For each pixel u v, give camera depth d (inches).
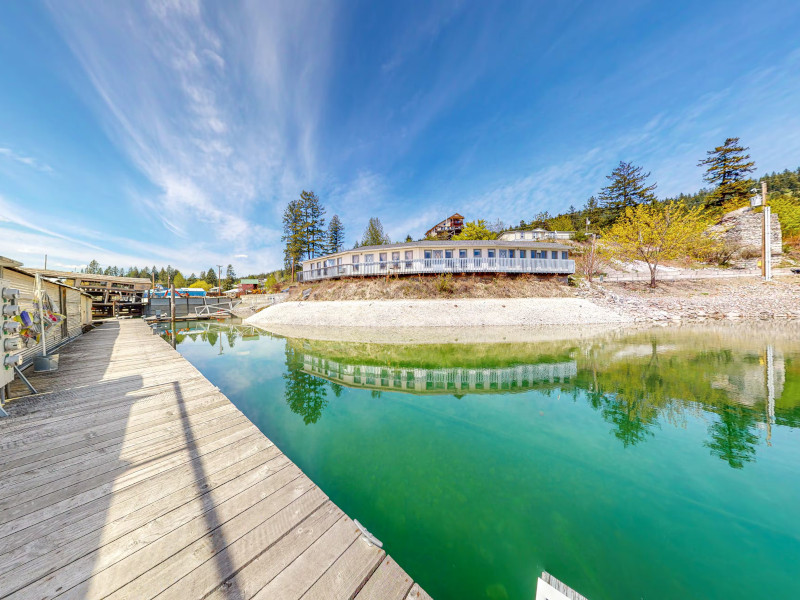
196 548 80.6
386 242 1911.9
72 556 76.2
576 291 847.7
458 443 181.3
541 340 483.5
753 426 193.3
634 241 998.4
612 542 107.2
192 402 189.8
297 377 321.1
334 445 179.5
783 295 717.9
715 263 1001.5
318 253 1688.0
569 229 1460.4
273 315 855.7
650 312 701.9
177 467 118.6
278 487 108.0
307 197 1636.3
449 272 868.0
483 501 129.5
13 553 76.0
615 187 1529.3
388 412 228.5
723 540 106.9
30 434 144.3
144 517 90.8
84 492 101.7
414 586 76.2
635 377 292.2
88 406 181.6
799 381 270.5
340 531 89.6
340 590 72.5
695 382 273.1
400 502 128.9
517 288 842.2
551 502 128.5
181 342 561.6
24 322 216.2
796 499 127.3
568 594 81.7
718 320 643.5
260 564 77.2
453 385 288.8
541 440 182.9
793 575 92.3
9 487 102.8
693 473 147.6
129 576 71.8
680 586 89.5
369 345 478.6
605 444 177.0
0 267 185.3
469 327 636.7
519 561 98.8
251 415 224.7
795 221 1075.9
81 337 470.3
